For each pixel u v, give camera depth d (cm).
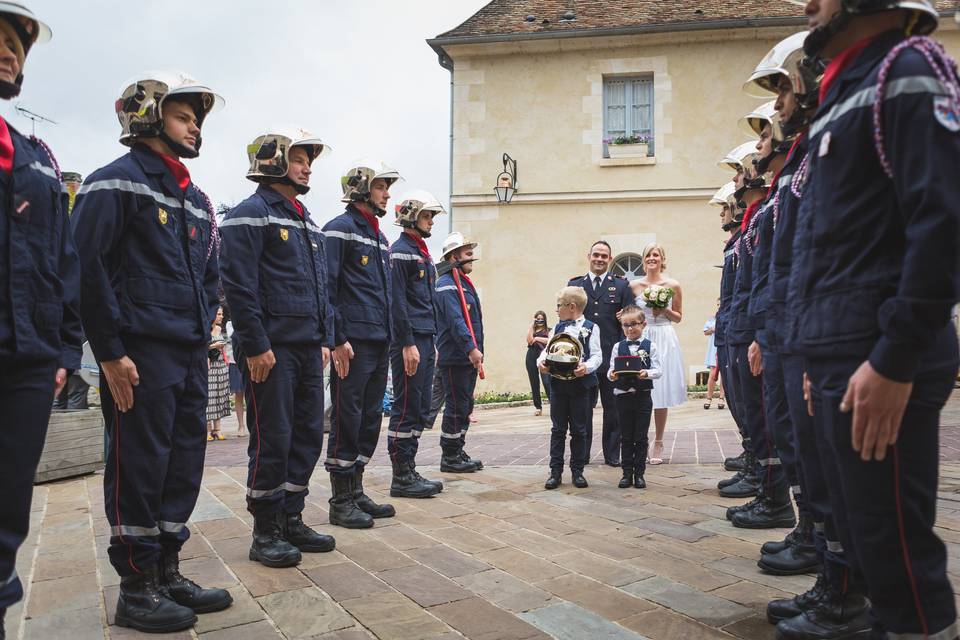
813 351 200
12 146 221
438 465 714
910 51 180
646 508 498
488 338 1585
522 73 1602
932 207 166
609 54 1580
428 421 600
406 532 440
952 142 169
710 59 1554
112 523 292
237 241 372
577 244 1580
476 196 1599
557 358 564
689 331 1538
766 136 350
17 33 214
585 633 278
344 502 461
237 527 455
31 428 221
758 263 362
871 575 194
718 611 300
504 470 676
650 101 1591
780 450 354
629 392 570
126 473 292
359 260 473
